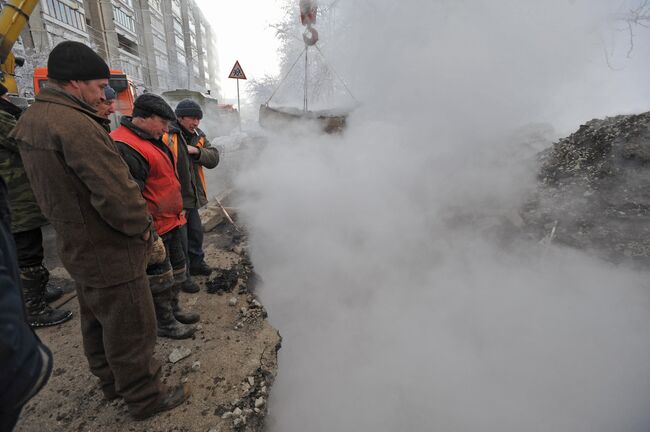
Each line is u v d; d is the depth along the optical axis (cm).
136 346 137
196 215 270
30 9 432
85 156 110
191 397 169
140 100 170
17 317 74
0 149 191
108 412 158
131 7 3175
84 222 118
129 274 128
